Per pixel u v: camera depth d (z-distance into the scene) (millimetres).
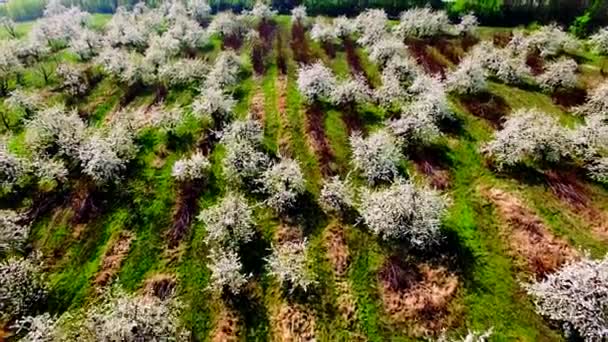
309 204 30141
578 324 20703
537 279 23938
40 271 26375
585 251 23766
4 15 92062
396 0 70625
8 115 42781
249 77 49406
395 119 37219
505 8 63938
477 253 25781
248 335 22672
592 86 41938
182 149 36656
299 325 22828
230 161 32562
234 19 65562
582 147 32375
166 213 30203
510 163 31312
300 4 76875
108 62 51938
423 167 32938
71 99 46031
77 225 29547
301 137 37438
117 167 33000
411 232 26062
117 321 20734
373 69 48938
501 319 22250
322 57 53375
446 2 69438
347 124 38594
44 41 61500
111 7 94312
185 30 62594
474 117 38781
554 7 62375
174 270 26297
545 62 47688
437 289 24000
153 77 48594
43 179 32312
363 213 27969
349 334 22312
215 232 27000
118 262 26938
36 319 21609
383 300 23797
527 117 33781
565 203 28578
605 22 57688
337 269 25609
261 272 25734
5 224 27547
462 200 29828
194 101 41750
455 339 21625
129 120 39750
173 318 22203
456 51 52406
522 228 26875
